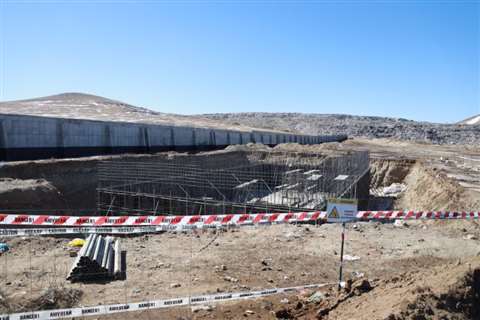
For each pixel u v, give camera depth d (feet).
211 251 42.96
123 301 29.43
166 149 127.54
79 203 77.66
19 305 27.73
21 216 34.94
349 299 27.96
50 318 25.95
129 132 113.39
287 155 133.90
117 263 37.09
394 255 42.75
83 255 34.19
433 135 400.06
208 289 32.35
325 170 101.50
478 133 413.18
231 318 27.50
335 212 28.53
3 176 69.62
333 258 41.50
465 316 21.45
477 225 54.90
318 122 531.09
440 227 56.80
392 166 136.98
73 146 96.37
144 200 84.07
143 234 54.08
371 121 554.46
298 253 42.88
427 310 21.15
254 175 109.91
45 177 75.20
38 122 88.02
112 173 85.30
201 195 90.68
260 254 42.29
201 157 112.88
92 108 265.95
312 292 31.99
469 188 77.71
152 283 33.45
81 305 28.63
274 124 497.87
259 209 79.30
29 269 35.45
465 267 24.52
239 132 168.76
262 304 29.81
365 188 120.57
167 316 27.48
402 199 114.93
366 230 52.80
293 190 86.58
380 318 20.81
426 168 112.98
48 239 45.03
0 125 80.23
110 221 37.78
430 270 28.04
